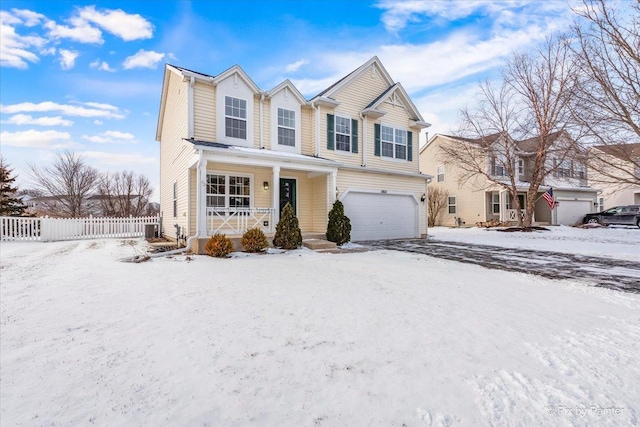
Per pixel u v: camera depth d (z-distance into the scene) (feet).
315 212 42.19
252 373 8.07
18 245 39.04
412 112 50.34
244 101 36.81
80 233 49.06
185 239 34.96
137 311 12.84
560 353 9.39
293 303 13.89
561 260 28.09
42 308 13.23
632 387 7.65
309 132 42.09
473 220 74.43
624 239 44.88
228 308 13.17
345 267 22.93
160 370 8.24
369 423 6.22
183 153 35.76
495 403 6.91
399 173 46.83
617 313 13.21
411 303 14.08
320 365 8.48
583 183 81.51
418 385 7.57
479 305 13.97
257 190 38.70
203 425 6.14
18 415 6.45
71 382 7.68
